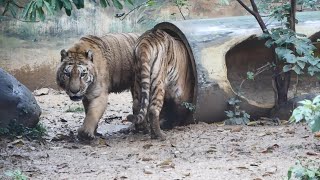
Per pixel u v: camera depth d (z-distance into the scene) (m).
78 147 12.73
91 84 13.40
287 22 14.66
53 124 16.06
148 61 13.27
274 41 14.10
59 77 13.34
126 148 12.46
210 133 13.47
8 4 11.54
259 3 17.28
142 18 23.86
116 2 11.11
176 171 10.33
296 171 8.41
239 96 14.40
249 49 15.78
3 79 13.80
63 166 10.93
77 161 11.38
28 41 22.86
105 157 11.69
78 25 23.42
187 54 14.59
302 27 15.30
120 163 11.12
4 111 13.52
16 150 12.33
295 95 15.01
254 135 13.12
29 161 11.41
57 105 19.45
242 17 16.00
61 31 23.20
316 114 9.13
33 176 10.28
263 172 10.08
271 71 15.89
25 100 13.86
